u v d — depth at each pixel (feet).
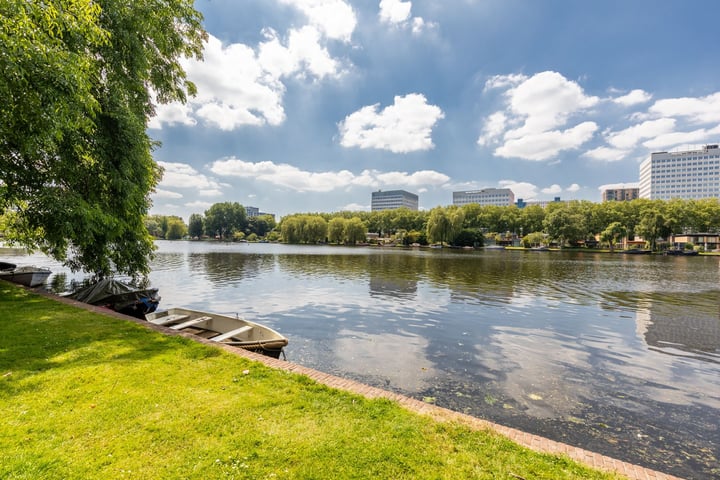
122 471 9.48
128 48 37.42
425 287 71.61
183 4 42.50
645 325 42.60
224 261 132.46
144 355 18.62
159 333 22.95
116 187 38.63
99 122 36.65
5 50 20.21
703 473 15.21
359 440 11.22
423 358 29.37
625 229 259.80
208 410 12.89
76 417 12.14
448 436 11.68
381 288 69.51
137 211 43.93
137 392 14.20
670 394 23.22
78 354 18.44
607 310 51.24
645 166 505.25
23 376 15.33
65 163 34.91
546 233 303.89
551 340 35.68
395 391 22.81
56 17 23.27
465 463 10.26
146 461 9.93
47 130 25.48
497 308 51.49
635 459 16.15
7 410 12.45
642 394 23.16
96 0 34.27
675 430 18.71
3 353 18.16
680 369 27.99
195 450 10.48
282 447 10.73
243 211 443.73
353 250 236.22
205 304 52.80
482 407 20.89
